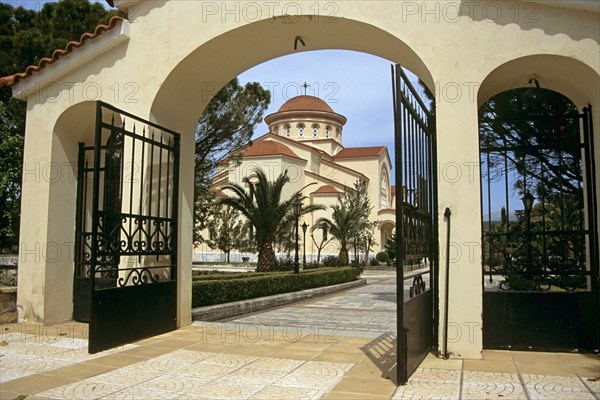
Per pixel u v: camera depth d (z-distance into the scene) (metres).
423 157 6.15
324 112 46.84
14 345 6.18
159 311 7.03
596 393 4.28
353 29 6.53
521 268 6.25
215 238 27.03
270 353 5.93
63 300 7.90
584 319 5.99
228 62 7.50
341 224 28.94
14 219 12.04
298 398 4.15
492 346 6.17
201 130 14.69
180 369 5.10
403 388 4.45
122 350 5.96
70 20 13.45
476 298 5.65
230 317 10.32
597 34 5.61
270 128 48.09
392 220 42.78
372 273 30.94
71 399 4.10
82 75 7.62
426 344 5.84
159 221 7.00
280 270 21.66
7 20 13.32
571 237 6.54
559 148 6.43
